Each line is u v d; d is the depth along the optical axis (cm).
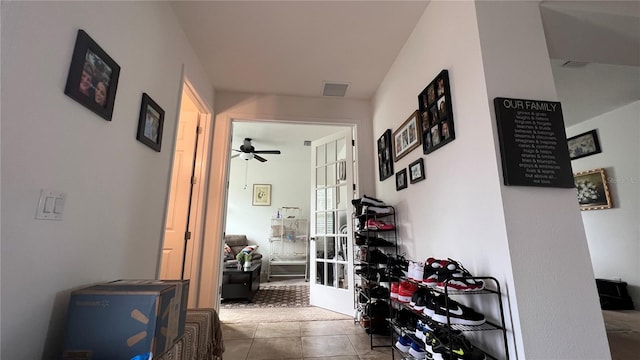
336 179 374
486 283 137
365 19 221
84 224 120
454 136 167
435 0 197
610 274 372
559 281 124
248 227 648
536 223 129
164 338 110
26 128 92
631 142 357
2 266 86
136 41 158
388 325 255
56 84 104
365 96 347
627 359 201
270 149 592
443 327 145
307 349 226
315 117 342
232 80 308
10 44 87
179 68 223
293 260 638
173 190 284
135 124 158
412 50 235
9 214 87
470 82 154
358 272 275
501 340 128
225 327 281
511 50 149
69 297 111
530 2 157
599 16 162
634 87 316
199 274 281
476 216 147
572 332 120
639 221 349
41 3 98
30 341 95
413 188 226
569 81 302
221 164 310
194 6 207
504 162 132
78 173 116
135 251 161
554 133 139
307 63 279
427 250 200
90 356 99
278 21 223
